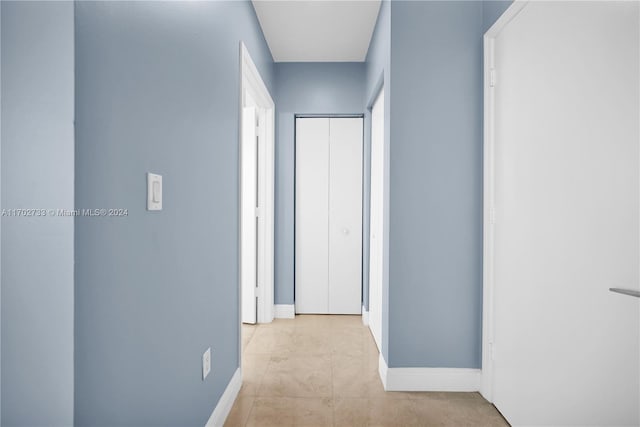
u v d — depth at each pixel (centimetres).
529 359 159
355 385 215
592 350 123
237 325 206
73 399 77
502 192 183
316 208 362
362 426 173
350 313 364
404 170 206
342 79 352
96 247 83
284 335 304
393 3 205
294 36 299
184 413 134
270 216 340
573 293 131
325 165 361
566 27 135
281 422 176
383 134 251
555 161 141
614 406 115
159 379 114
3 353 79
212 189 162
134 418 100
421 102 205
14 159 77
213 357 166
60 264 77
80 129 77
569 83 133
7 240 78
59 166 76
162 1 113
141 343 103
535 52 155
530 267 158
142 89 101
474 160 205
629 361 110
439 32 205
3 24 77
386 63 220
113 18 88
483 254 200
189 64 135
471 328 206
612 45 114
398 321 207
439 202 206
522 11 165
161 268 114
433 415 183
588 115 124
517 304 169
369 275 334
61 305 77
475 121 205
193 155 140
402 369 207
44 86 76
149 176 105
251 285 334
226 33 182
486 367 198
